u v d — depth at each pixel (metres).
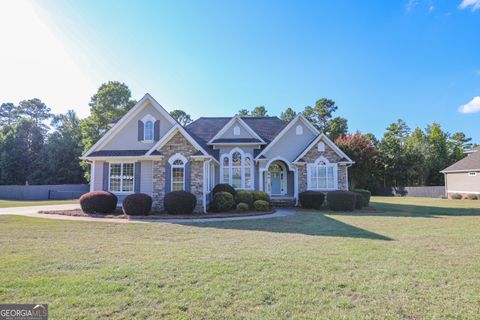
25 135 48.12
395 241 9.01
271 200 21.83
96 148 19.55
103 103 37.56
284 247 8.07
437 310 4.18
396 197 40.09
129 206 15.31
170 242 8.78
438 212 18.53
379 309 4.19
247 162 22.39
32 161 45.94
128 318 3.84
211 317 3.89
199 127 25.55
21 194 36.97
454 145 59.56
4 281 5.14
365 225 12.49
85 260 6.59
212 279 5.35
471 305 4.35
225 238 9.47
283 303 4.35
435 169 49.88
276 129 25.52
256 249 7.81
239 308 4.17
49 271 5.77
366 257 6.98
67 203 25.98
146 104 19.89
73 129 52.66
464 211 19.20
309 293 4.75
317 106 58.22
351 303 4.38
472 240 9.24
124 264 6.28
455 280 5.43
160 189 17.20
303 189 21.59
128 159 18.56
